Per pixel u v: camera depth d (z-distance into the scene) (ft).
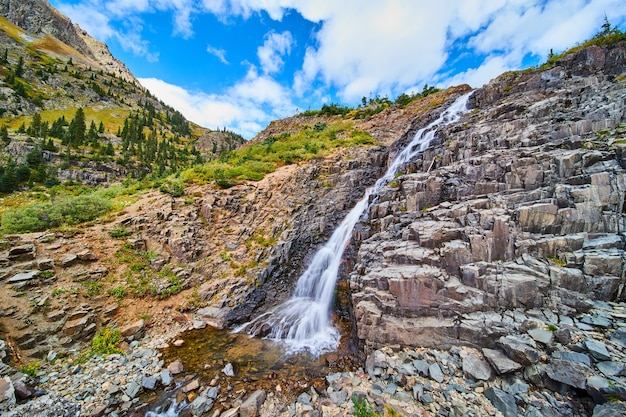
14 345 27.86
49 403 23.38
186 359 31.81
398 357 27.22
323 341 35.73
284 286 48.06
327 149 82.07
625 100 35.32
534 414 18.40
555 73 57.31
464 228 31.22
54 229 41.68
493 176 36.47
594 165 28.58
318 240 56.08
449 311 27.66
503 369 21.59
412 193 42.83
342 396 24.25
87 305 34.55
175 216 50.42
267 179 65.36
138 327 35.63
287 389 26.84
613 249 24.04
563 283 24.35
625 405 16.14
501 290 26.07
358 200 64.90
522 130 41.60
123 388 26.43
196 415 23.73
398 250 34.09
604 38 58.29
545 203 28.45
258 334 37.29
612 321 21.18
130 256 42.47
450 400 21.20
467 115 65.10
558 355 20.29
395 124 99.45
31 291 32.19
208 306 41.86
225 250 49.78
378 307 31.14
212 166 73.97
